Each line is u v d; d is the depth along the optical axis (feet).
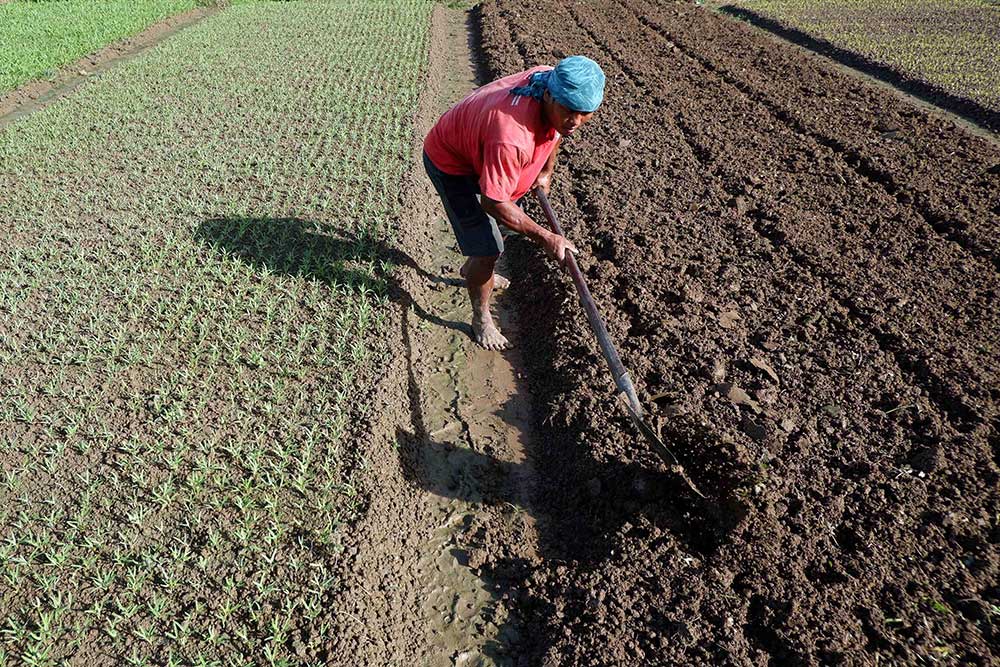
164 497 11.27
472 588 10.71
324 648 9.34
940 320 14.40
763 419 12.08
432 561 11.12
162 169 23.08
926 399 12.45
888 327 14.20
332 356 14.60
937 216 18.35
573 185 21.03
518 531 11.54
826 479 11.00
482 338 15.65
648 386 13.24
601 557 10.49
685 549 10.30
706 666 8.83
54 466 11.94
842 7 48.01
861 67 34.30
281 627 9.57
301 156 23.97
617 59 34.32
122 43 41.50
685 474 10.92
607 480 11.45
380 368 14.24
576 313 15.16
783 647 8.87
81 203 20.79
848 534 10.16
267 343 14.97
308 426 12.77
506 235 19.88
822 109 26.40
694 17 44.39
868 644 8.78
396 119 27.35
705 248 17.38
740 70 31.91
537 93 11.10
